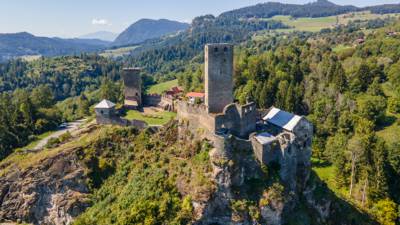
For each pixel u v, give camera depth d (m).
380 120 133.88
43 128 112.38
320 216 77.62
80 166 79.88
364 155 103.88
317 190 80.94
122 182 76.25
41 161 81.81
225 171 67.81
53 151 84.06
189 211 65.38
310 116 136.75
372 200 97.69
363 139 105.00
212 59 76.88
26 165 82.81
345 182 107.56
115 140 83.81
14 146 102.69
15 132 106.94
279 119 81.81
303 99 146.75
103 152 82.38
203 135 74.06
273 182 69.44
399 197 101.06
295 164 74.50
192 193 66.88
